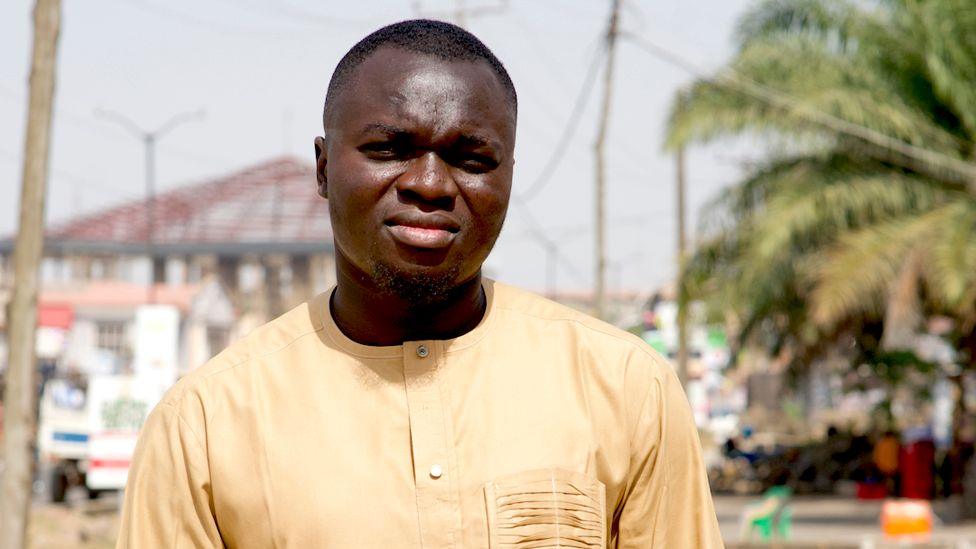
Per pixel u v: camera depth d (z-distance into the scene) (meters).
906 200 18.20
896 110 17.92
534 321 2.58
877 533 19.55
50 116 10.51
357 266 2.46
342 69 2.50
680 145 18.48
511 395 2.48
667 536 2.58
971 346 21.92
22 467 10.52
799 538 18.81
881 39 18.73
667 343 34.12
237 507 2.42
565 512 2.40
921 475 25.19
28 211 10.45
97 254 72.81
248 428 2.46
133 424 15.99
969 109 17.78
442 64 2.42
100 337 58.31
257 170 78.00
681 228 29.66
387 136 2.39
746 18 19.30
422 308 2.47
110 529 18.64
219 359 2.56
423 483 2.38
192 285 70.75
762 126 18.38
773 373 40.00
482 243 2.45
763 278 19.19
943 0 17.48
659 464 2.54
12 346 10.48
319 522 2.37
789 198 17.83
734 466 30.20
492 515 2.38
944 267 16.44
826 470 28.94
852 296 16.86
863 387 28.20
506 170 2.46
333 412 2.45
